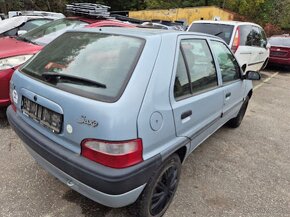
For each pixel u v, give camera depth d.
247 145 4.27
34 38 4.96
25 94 2.39
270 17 32.91
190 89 2.61
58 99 2.06
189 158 3.66
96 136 1.86
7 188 2.72
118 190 1.90
